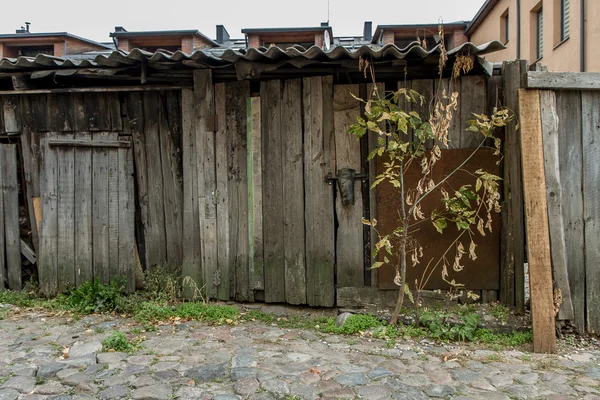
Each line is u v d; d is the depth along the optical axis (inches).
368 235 171.8
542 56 454.6
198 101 179.6
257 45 575.2
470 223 161.2
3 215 197.8
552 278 145.3
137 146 191.0
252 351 134.9
